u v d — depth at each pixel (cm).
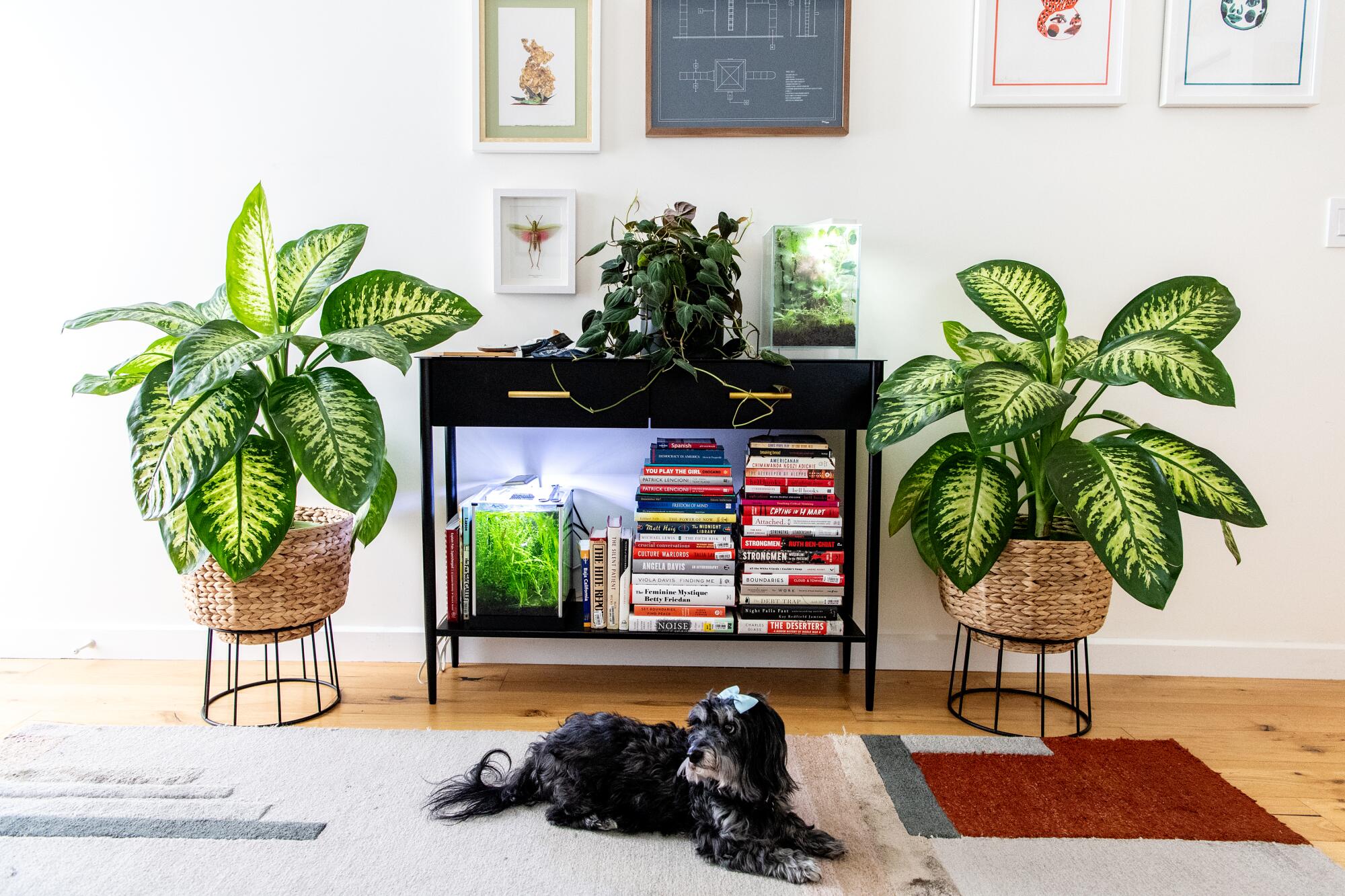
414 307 163
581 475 199
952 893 114
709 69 188
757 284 193
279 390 148
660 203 191
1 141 190
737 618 175
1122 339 147
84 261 192
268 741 156
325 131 190
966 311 192
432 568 173
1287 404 190
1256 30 182
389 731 160
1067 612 158
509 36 188
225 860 119
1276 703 182
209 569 154
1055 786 143
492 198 190
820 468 172
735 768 110
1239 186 187
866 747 157
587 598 175
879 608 200
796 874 115
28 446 196
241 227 156
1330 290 188
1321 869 120
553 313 193
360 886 114
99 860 118
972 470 159
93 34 188
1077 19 184
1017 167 189
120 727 161
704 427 167
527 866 119
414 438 196
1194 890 115
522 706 177
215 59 188
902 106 188
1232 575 195
